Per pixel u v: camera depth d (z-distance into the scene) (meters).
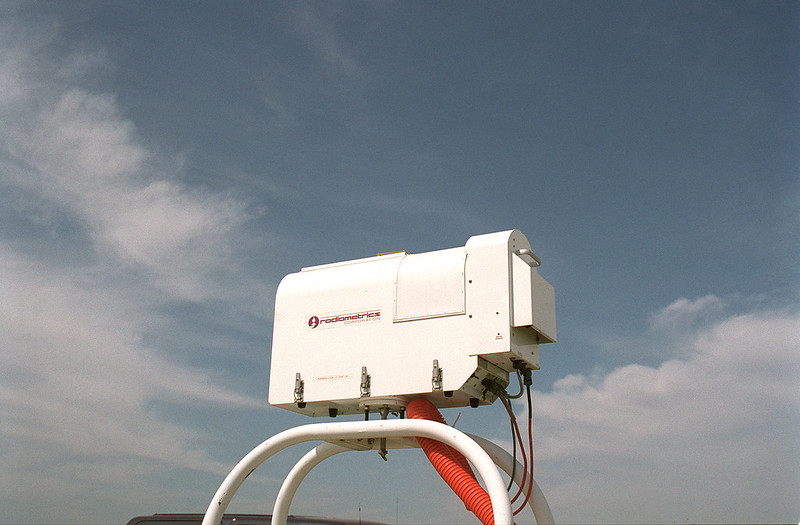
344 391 4.27
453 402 4.32
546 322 4.19
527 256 4.24
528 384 4.22
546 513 4.11
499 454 4.27
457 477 3.99
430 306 4.17
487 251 4.12
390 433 3.94
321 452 4.48
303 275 4.67
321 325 4.45
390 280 4.33
